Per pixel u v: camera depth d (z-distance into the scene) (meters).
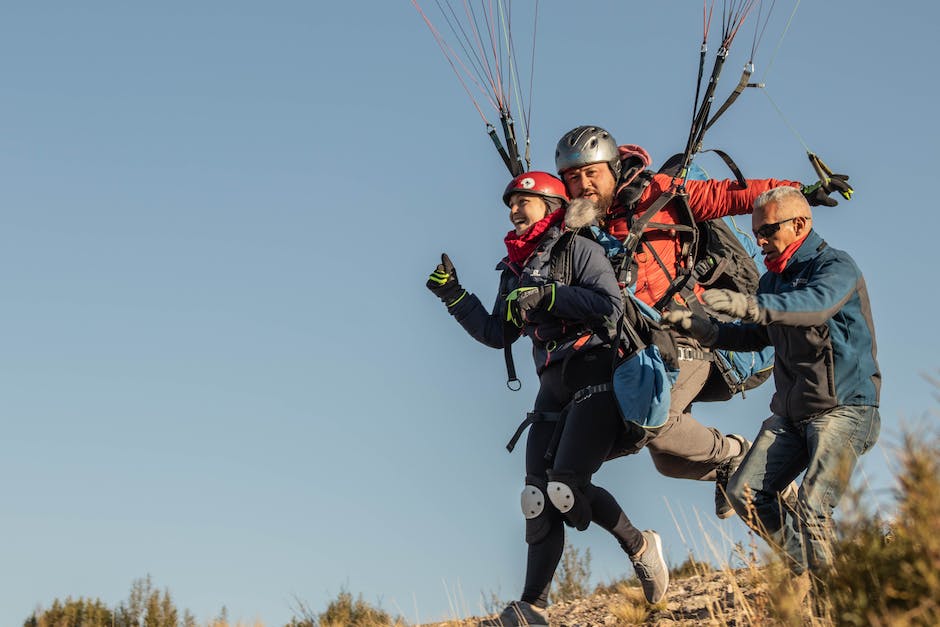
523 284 5.18
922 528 3.21
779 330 4.44
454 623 5.53
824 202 5.14
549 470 4.94
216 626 6.15
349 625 6.49
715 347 4.58
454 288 5.61
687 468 5.73
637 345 5.03
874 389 4.34
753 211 4.52
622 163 5.71
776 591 3.67
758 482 4.48
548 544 5.04
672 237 5.46
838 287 4.18
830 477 4.21
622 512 5.24
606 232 5.52
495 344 5.57
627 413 4.94
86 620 6.59
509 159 6.08
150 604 6.72
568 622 5.75
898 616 3.15
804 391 4.39
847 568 3.51
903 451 3.30
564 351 5.11
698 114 5.37
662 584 5.32
